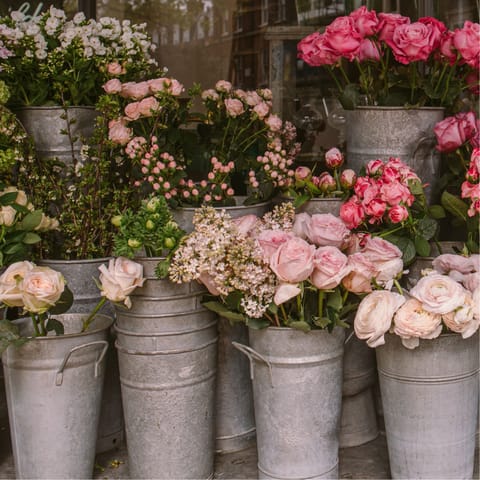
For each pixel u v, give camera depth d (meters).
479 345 1.96
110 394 2.32
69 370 1.97
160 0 3.45
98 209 2.35
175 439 2.01
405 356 1.91
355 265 1.85
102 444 2.33
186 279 1.86
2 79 2.37
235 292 1.92
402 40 2.17
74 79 2.36
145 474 2.04
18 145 2.24
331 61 2.27
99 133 2.25
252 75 3.42
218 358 2.26
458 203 2.15
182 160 2.37
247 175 2.51
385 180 1.96
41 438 1.99
